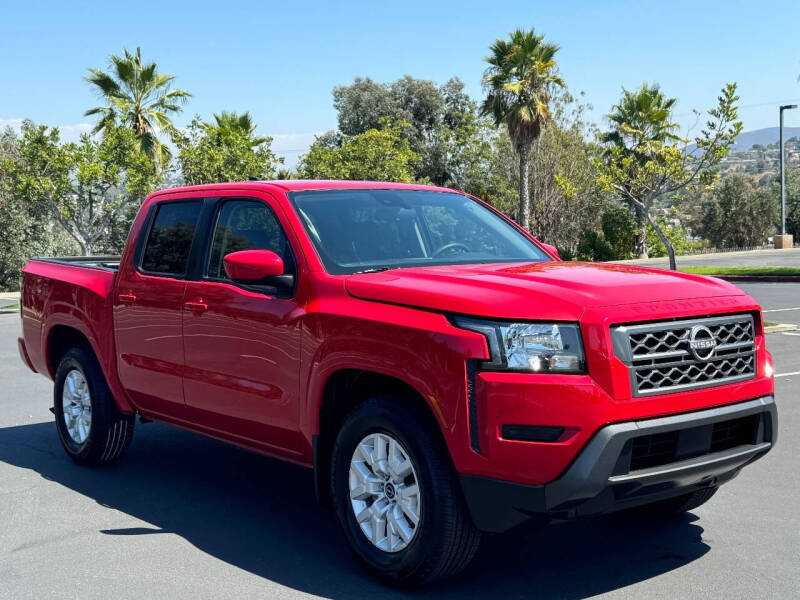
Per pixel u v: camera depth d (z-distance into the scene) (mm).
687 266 35500
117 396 5973
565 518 3609
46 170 35469
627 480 3559
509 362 3586
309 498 5586
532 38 35406
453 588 4023
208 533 4887
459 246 5035
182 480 6039
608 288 3811
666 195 22266
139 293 5609
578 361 3570
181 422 5531
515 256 5098
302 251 4555
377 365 3971
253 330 4691
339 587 4055
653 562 4301
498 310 3639
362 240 4734
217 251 5148
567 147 45875
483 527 3676
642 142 27391
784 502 5270
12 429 7863
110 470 6332
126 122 34906
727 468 3916
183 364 5250
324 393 4348
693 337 3777
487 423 3574
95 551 4605
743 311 4027
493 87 36438
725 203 63875
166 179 35875
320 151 42094
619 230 47188
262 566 4348
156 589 4055
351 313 4125
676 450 3736
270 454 4875
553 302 3662
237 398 4859
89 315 6109
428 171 56906
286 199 4824
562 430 3516
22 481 6055
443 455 3775
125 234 38906
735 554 4383
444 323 3744
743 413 3906
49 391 10008
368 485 4094
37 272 6938
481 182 52406
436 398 3711
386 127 43781
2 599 3971
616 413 3539
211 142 34438
